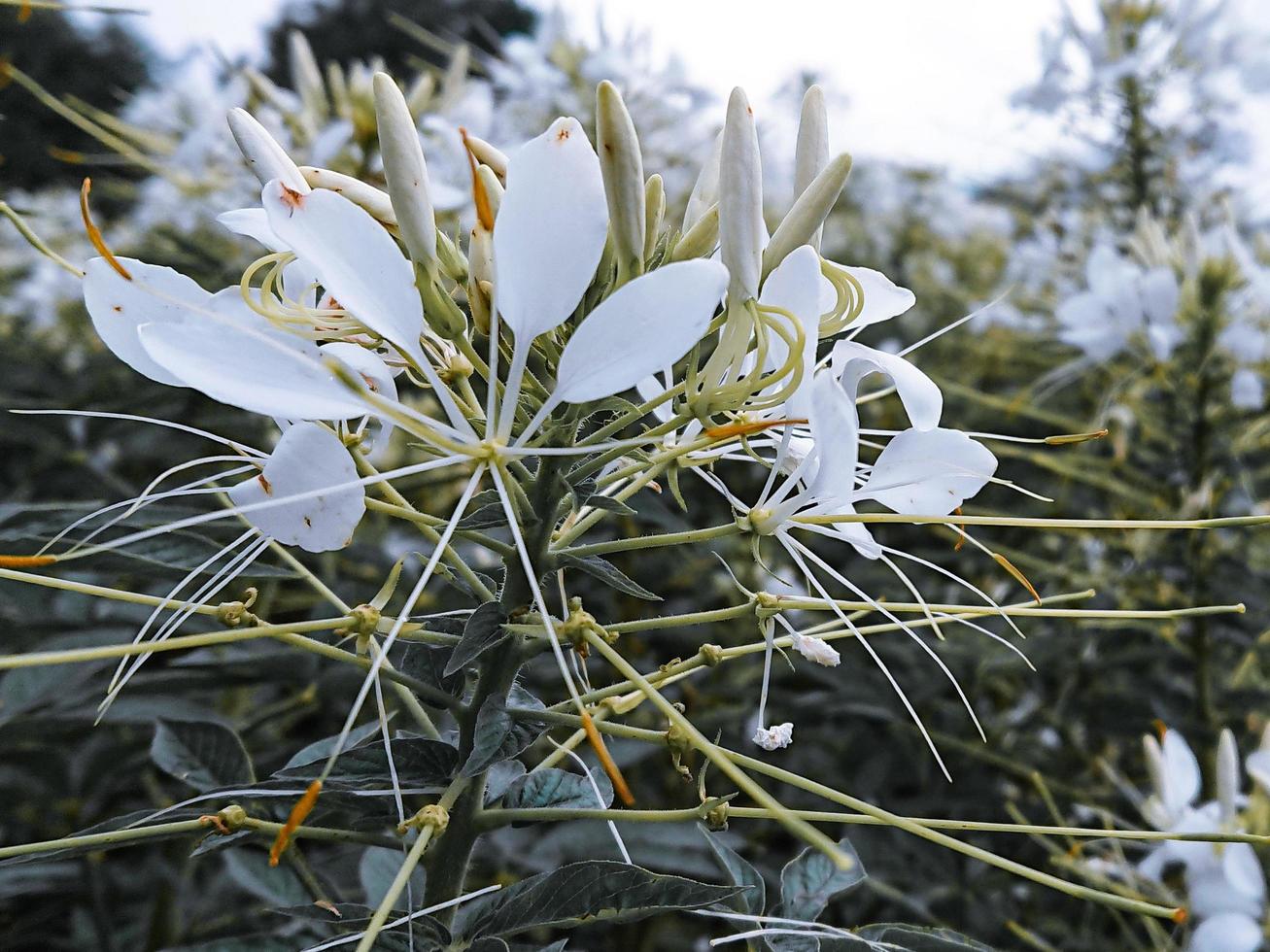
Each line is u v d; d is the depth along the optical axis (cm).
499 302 14
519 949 16
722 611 16
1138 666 39
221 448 41
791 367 15
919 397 16
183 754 20
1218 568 36
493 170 17
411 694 18
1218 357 37
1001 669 38
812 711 42
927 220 75
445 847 16
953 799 37
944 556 44
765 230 16
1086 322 38
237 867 24
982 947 16
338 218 14
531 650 16
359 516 15
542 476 16
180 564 21
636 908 14
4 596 26
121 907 38
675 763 15
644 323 13
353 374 14
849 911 36
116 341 15
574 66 48
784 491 16
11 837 40
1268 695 35
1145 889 29
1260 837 14
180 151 38
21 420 40
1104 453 42
